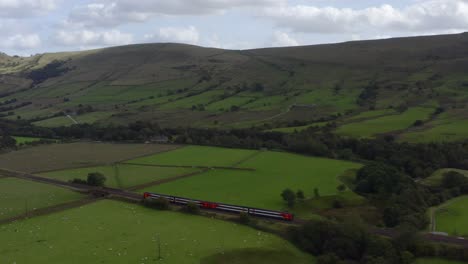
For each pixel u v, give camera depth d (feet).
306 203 422.41
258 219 382.22
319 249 328.70
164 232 351.46
